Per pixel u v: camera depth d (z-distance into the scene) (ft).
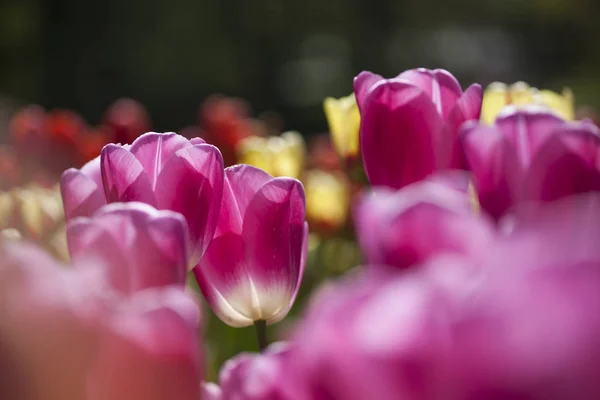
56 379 2.02
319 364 1.81
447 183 2.14
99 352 2.05
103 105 41.83
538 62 57.72
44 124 8.05
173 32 42.60
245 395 2.20
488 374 1.59
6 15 41.68
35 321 1.99
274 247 2.84
